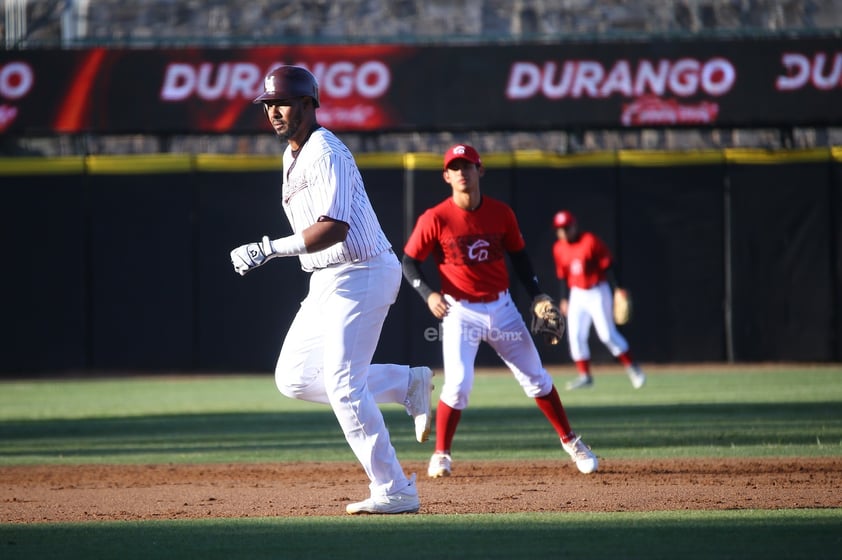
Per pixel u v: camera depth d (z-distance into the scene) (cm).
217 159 6206
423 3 7088
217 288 6206
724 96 6119
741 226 6153
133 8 7056
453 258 2509
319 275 1831
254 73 6159
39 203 6200
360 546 1675
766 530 1764
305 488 2370
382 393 1952
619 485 2322
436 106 6147
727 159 6153
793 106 6106
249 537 1761
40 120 6162
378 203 6144
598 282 4891
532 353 2522
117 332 6219
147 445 3247
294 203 1789
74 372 6312
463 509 2030
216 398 4816
